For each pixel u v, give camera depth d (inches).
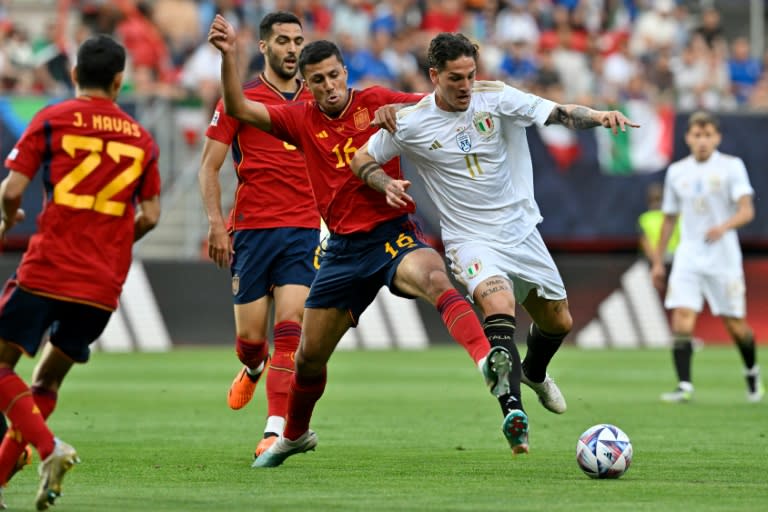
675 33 3939.5
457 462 1148.5
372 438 1362.0
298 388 1083.3
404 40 3479.3
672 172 1905.8
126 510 850.1
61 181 864.3
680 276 1868.8
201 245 3048.7
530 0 3801.7
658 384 2137.1
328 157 1052.5
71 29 3503.9
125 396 1891.0
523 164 1093.8
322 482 1005.8
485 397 1893.5
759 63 3855.8
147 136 898.1
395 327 3011.8
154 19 3454.7
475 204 1076.5
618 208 3107.8
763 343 3122.5
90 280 863.1
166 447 1279.5
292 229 1282.0
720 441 1322.6
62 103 882.1
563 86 3602.4
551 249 3341.5
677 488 960.3
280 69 1289.4
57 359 893.2
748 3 4119.1
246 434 1407.5
